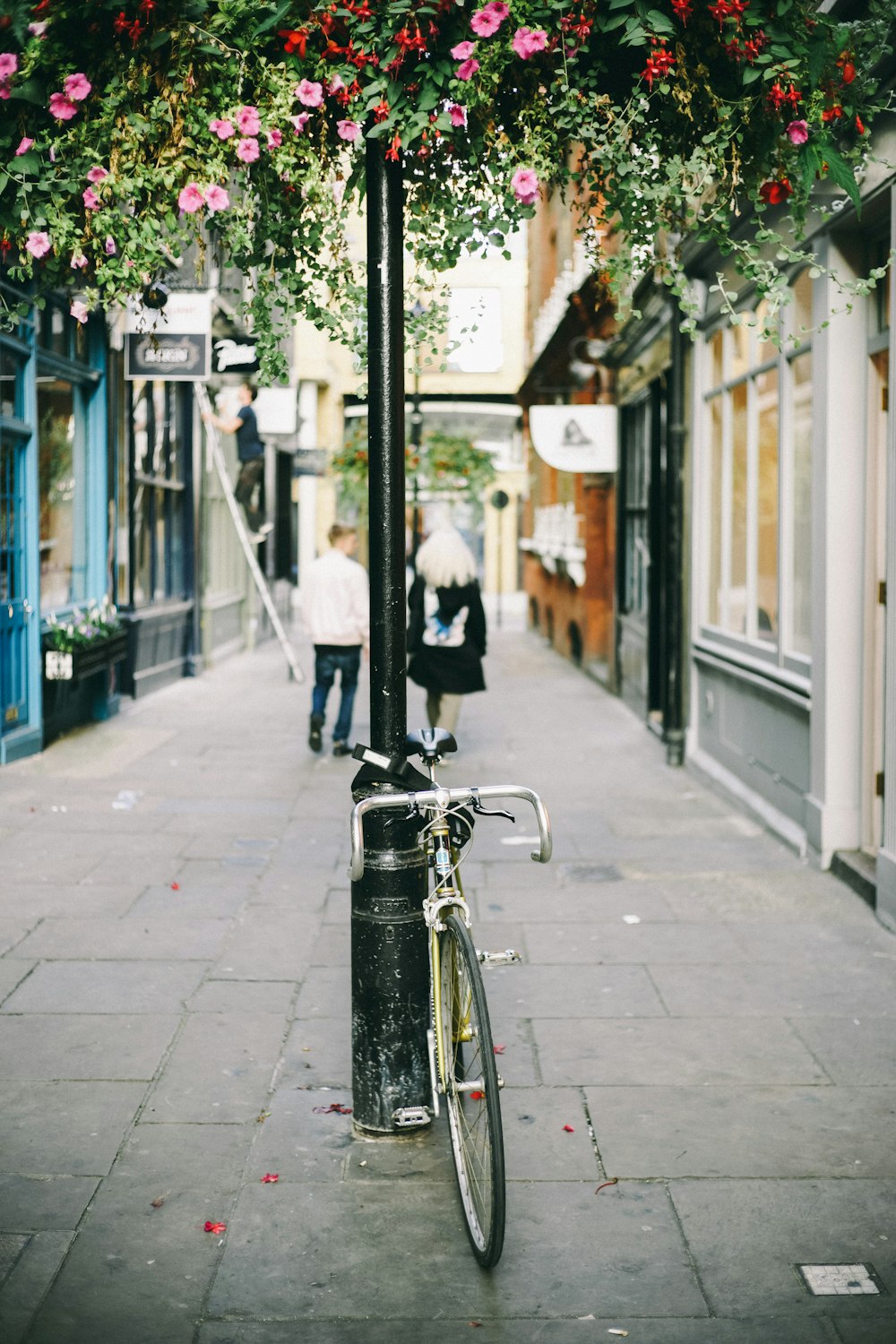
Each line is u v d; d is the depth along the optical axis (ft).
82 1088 14.16
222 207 11.51
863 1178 12.23
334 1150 12.82
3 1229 11.27
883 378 21.99
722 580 32.14
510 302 90.27
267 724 40.60
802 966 18.15
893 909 19.56
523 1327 9.93
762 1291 10.40
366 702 46.14
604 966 18.16
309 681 52.49
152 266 12.17
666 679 34.86
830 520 22.61
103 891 21.63
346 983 17.44
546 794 30.50
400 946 12.93
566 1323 9.98
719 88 11.73
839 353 22.40
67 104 11.34
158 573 49.03
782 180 12.23
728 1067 14.76
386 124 11.23
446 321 13.38
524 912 20.75
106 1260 10.82
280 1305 10.20
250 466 51.93
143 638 46.21
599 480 53.93
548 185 12.88
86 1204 11.72
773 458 27.09
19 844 24.66
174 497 51.24
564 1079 14.47
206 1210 11.64
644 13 11.03
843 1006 16.61
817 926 19.97
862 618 22.68
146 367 33.53
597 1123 13.39
